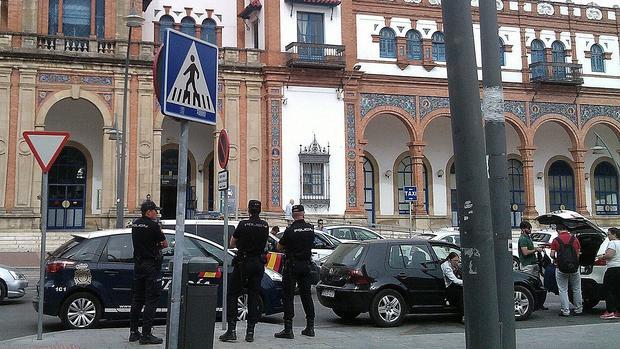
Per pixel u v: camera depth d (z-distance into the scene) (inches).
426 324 528.4
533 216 1465.3
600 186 1641.2
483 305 214.4
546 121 1502.2
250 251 406.0
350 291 503.5
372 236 879.1
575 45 1562.5
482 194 218.2
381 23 1406.3
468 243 217.6
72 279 470.9
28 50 1144.8
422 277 518.6
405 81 1393.9
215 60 250.2
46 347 378.9
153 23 1362.0
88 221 1268.5
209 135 1385.3
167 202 1369.3
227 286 474.6
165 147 1359.5
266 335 434.6
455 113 222.7
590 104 1539.1
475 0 1422.2
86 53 1175.6
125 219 1166.3
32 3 1188.5
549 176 1614.2
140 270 393.4
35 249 1109.7
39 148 420.2
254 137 1273.4
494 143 304.0
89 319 473.7
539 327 511.5
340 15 1354.6
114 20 1234.0
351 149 1326.3
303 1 1314.0
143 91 1210.6
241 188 1252.5
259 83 1289.4
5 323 513.3
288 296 426.6
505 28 1505.9
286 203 1262.3
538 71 1496.1
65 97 1167.0
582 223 654.5
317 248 758.5
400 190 1503.4
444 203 1533.0
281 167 1268.5
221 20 1408.7
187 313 273.6
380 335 458.3
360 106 1355.8
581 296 593.3
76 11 1235.9
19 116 1139.3
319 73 1314.0
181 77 233.5
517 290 552.7
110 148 1182.9
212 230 598.2
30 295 693.9
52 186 1274.6
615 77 1577.3
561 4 1561.3
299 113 1296.8
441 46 1453.0
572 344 410.9
